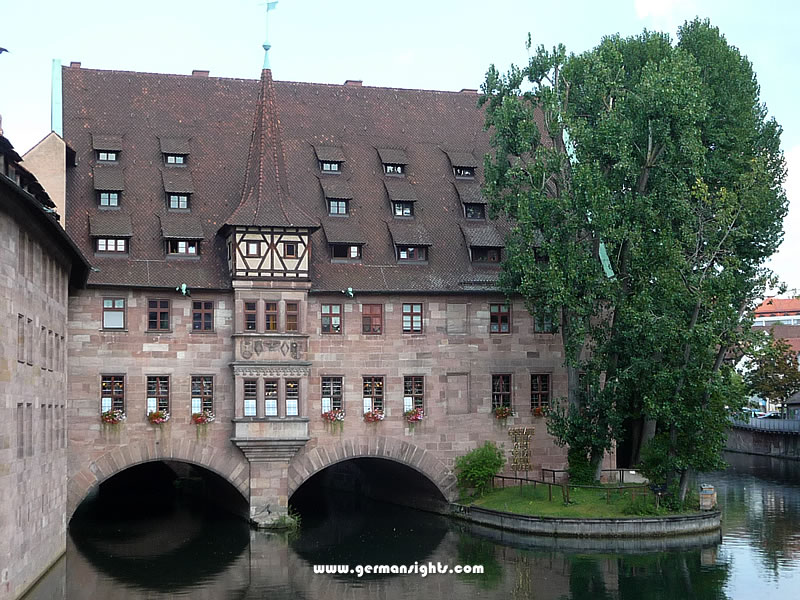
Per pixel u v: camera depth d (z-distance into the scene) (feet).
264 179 153.07
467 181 175.73
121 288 147.13
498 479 161.89
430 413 160.04
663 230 141.28
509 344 164.04
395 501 179.52
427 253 164.14
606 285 144.36
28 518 100.73
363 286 157.58
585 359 167.02
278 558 125.59
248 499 149.48
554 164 150.71
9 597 90.84
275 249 151.02
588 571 117.19
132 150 163.32
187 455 148.05
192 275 150.61
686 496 150.10
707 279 139.74
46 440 112.27
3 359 87.71
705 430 139.85
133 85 172.45
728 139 164.35
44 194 114.93
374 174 172.14
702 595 105.50
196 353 149.48
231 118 173.68
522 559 124.16
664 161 147.64
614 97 157.89
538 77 156.66
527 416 164.25
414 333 160.25
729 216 143.13
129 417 146.30
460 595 106.52
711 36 173.37
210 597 105.19
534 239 150.82
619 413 148.46
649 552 127.85
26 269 98.99
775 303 498.28
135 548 132.87
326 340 156.25
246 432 147.74
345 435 156.15
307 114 177.88
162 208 157.28
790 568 117.91
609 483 158.30
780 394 306.35
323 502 185.57
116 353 146.51
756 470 226.17
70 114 164.96
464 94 189.57
